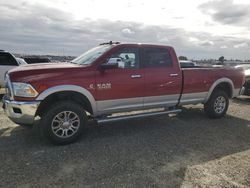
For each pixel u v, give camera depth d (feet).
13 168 11.53
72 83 14.46
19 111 13.80
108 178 10.80
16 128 17.53
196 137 16.63
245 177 11.18
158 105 18.21
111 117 16.52
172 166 12.11
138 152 13.78
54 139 14.28
